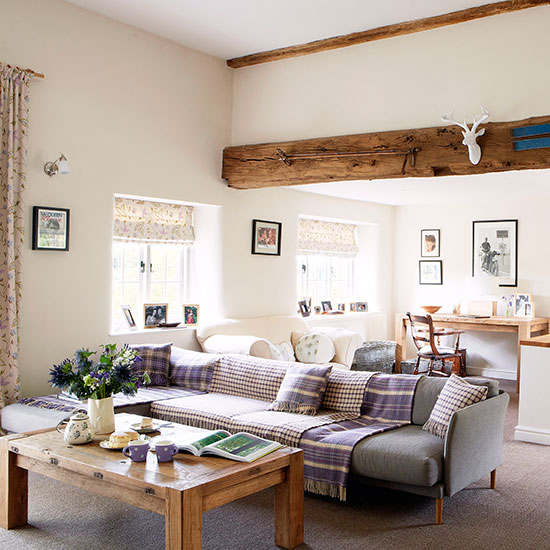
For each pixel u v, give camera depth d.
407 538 3.30
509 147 4.71
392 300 9.49
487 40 4.89
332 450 3.73
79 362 3.63
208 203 6.31
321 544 3.21
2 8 4.62
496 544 3.24
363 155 5.45
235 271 6.66
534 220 8.29
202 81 6.19
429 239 9.20
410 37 5.27
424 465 3.41
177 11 5.15
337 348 6.97
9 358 4.58
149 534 3.30
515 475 4.40
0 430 4.52
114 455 3.19
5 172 4.59
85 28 5.18
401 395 4.31
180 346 6.15
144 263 6.25
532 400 5.30
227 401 4.79
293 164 5.91
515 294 8.31
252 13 5.13
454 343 8.87
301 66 5.93
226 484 2.85
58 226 5.00
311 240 8.41
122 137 5.50
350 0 4.81
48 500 3.80
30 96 4.82
